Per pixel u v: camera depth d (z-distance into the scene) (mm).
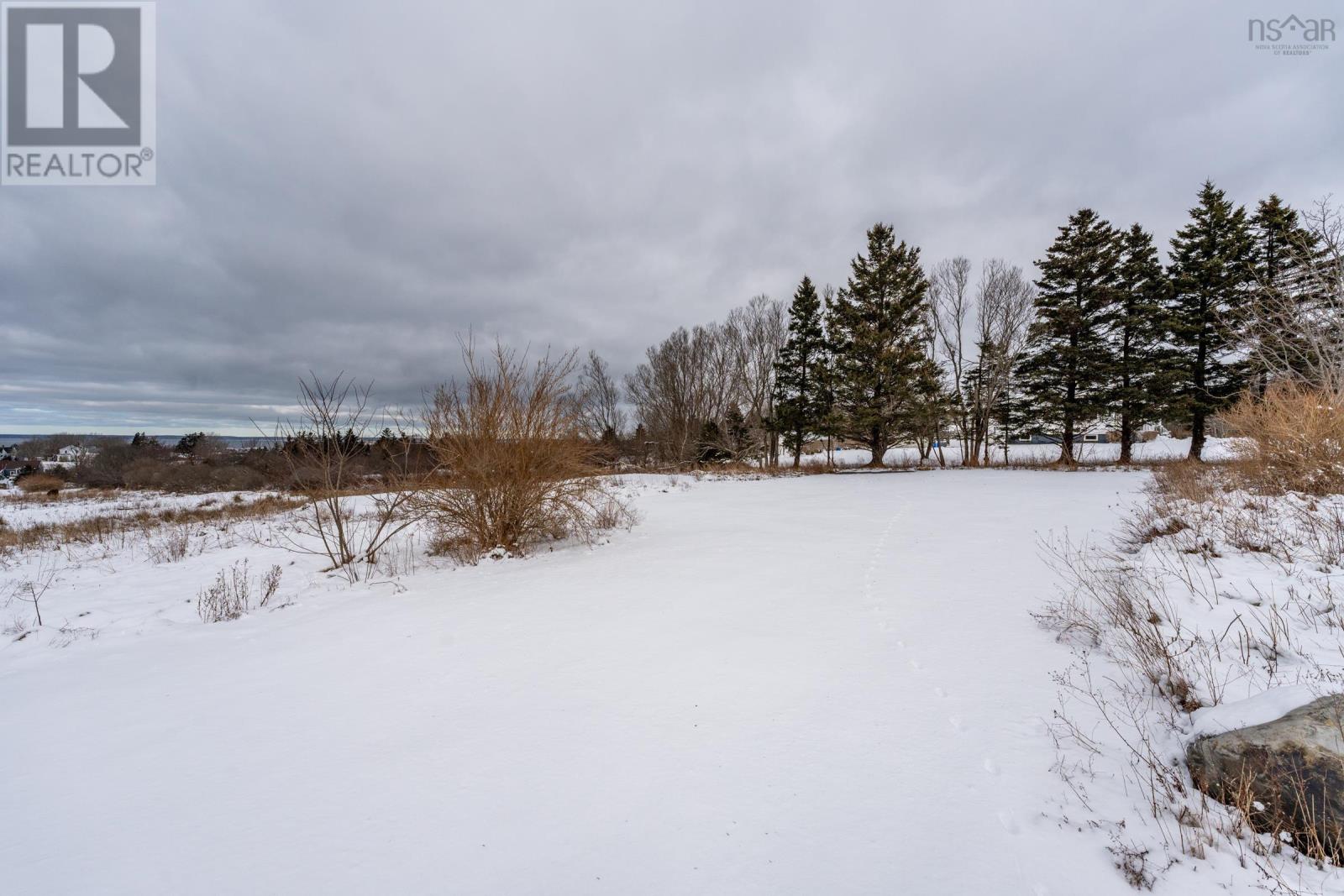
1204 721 2832
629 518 10914
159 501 20766
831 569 6660
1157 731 2982
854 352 26969
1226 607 3984
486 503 8391
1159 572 4992
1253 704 2791
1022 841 2215
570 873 2092
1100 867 2084
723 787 2602
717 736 3055
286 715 3479
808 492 16719
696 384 38125
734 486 19578
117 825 2449
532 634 4773
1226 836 2244
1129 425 24766
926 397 27188
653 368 41062
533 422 8578
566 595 5969
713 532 9617
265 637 5141
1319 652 3195
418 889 2031
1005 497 13586
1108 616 4395
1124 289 24469
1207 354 23062
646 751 2924
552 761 2852
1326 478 6914
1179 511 7238
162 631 5559
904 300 26812
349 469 9664
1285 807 2297
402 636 4902
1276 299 12328
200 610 6090
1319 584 3979
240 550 10164
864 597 5492
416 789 2646
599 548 8555
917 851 2172
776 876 2066
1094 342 25031
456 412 8352
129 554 10336
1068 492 14133
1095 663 3787
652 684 3729
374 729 3252
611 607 5449
